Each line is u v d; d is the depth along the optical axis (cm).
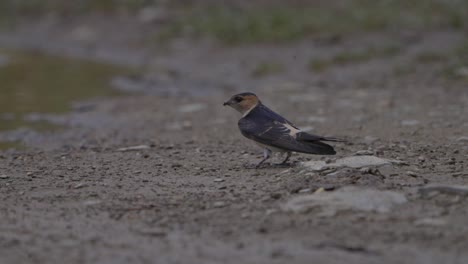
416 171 1084
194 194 1001
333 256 750
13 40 3212
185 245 793
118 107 1939
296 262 737
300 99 1898
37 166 1233
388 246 773
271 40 2656
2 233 851
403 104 1752
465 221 838
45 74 2461
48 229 863
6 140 1591
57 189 1060
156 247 791
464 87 1897
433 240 786
